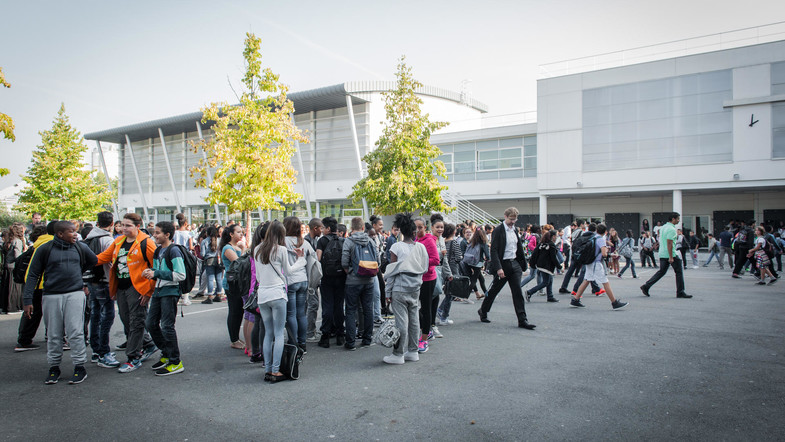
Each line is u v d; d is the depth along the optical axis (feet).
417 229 21.47
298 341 20.52
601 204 97.14
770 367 17.52
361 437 12.25
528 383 16.24
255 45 51.44
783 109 72.64
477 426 12.80
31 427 13.19
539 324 26.20
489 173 99.04
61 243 17.22
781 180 72.64
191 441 12.19
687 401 14.33
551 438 11.99
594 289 37.73
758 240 42.24
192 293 42.55
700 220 90.48
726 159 76.28
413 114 58.13
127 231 18.62
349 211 102.58
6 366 19.39
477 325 26.32
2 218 159.43
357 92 94.17
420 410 14.02
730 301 32.58
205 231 37.24
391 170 56.90
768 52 73.61
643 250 64.03
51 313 16.97
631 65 83.30
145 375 18.01
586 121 86.79
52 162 92.73
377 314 26.68
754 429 12.37
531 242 53.67
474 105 125.90
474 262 36.01
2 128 32.04
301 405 14.64
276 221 17.76
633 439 11.89
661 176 80.74
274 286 17.15
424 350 20.85
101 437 12.50
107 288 19.60
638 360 18.69
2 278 31.55
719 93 76.84
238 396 15.55
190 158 126.52
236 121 50.67
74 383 16.98
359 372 18.10
